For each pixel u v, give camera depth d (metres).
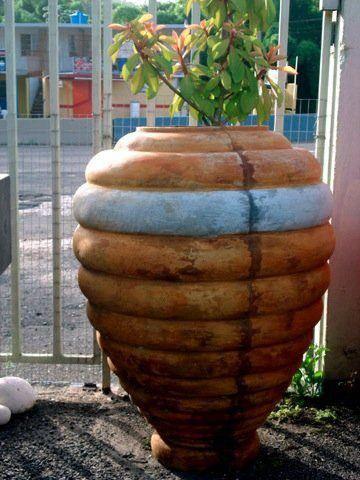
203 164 2.67
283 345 2.87
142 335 2.78
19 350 4.15
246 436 3.17
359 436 3.55
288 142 3.03
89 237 2.86
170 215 2.63
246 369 2.82
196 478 3.13
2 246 3.05
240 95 3.25
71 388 4.18
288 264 2.73
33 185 13.13
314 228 2.87
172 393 2.90
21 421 3.70
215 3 3.23
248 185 2.70
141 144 2.85
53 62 3.87
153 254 2.65
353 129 3.75
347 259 3.87
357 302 3.92
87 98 29.56
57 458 3.30
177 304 2.67
